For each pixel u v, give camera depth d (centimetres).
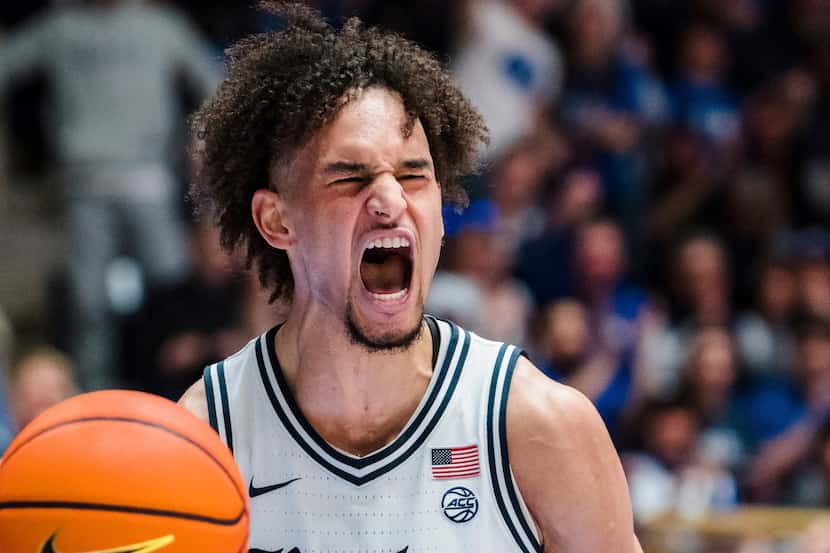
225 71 567
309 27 556
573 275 1508
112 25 1495
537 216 1577
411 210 510
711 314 1555
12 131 1741
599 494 519
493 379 529
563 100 1680
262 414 538
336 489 524
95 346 1468
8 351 1545
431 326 543
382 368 521
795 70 1903
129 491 440
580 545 524
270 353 544
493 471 521
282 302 585
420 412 526
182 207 1517
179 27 1536
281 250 567
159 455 448
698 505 1307
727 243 1681
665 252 1675
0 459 498
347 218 504
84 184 1482
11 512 443
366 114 509
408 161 510
